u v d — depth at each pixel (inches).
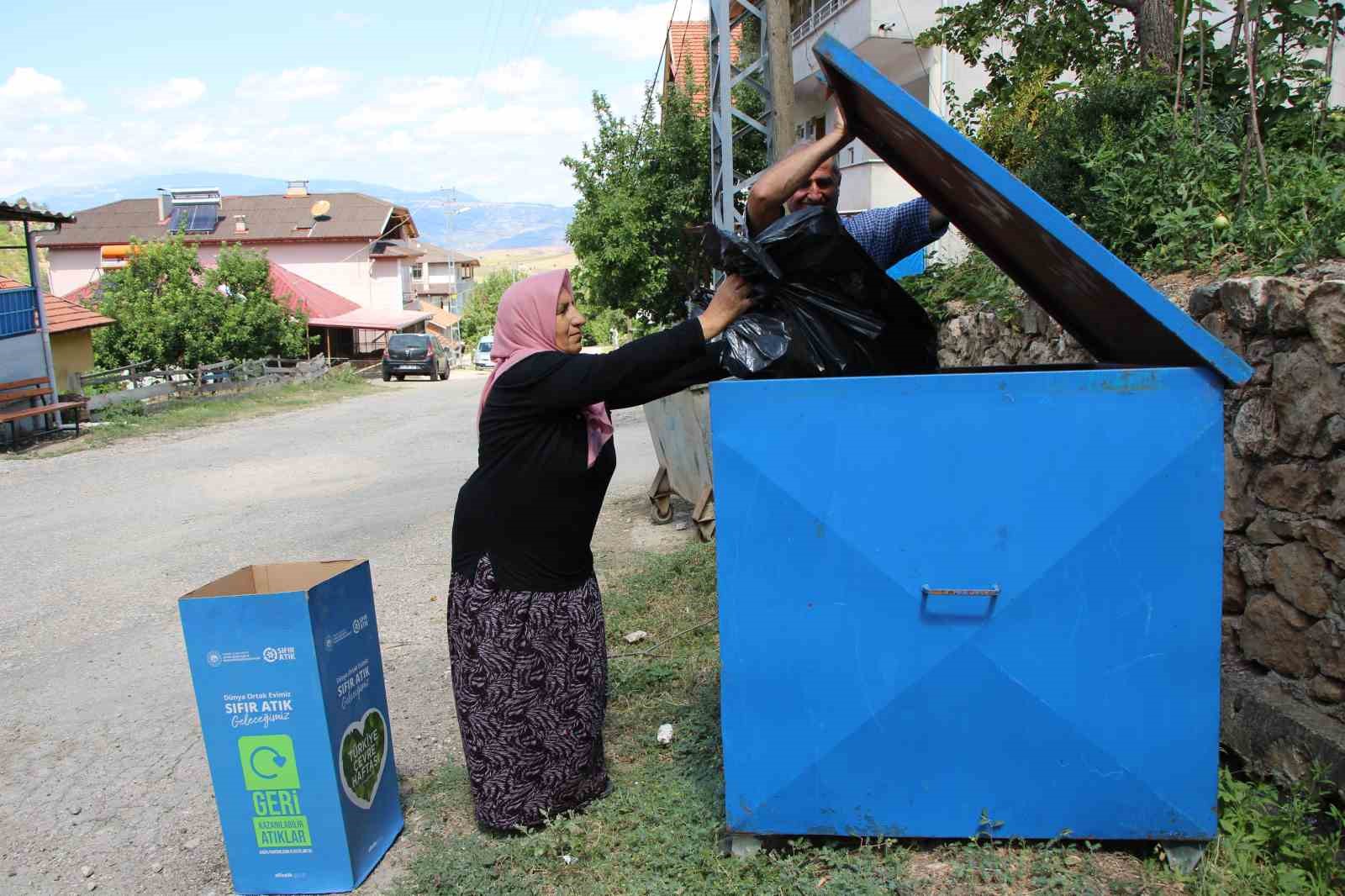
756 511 104.7
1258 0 171.9
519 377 118.5
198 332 1180.5
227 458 551.2
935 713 104.7
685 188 746.2
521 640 122.4
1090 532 100.4
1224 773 113.2
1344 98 318.7
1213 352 95.9
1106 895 100.6
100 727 182.5
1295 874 98.6
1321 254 139.8
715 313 116.6
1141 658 101.3
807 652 105.8
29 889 126.8
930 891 102.9
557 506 121.5
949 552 102.4
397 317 1697.8
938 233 161.3
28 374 644.1
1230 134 223.9
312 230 1972.2
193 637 114.3
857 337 118.0
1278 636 120.0
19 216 630.5
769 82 371.6
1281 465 118.6
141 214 2032.5
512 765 124.4
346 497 419.5
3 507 429.1
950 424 101.2
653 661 181.2
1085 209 234.8
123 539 355.6
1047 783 104.3
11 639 243.3
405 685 190.9
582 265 804.0
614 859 117.0
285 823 118.0
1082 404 99.5
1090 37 341.7
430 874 117.2
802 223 114.6
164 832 140.2
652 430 301.9
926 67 562.6
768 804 108.8
